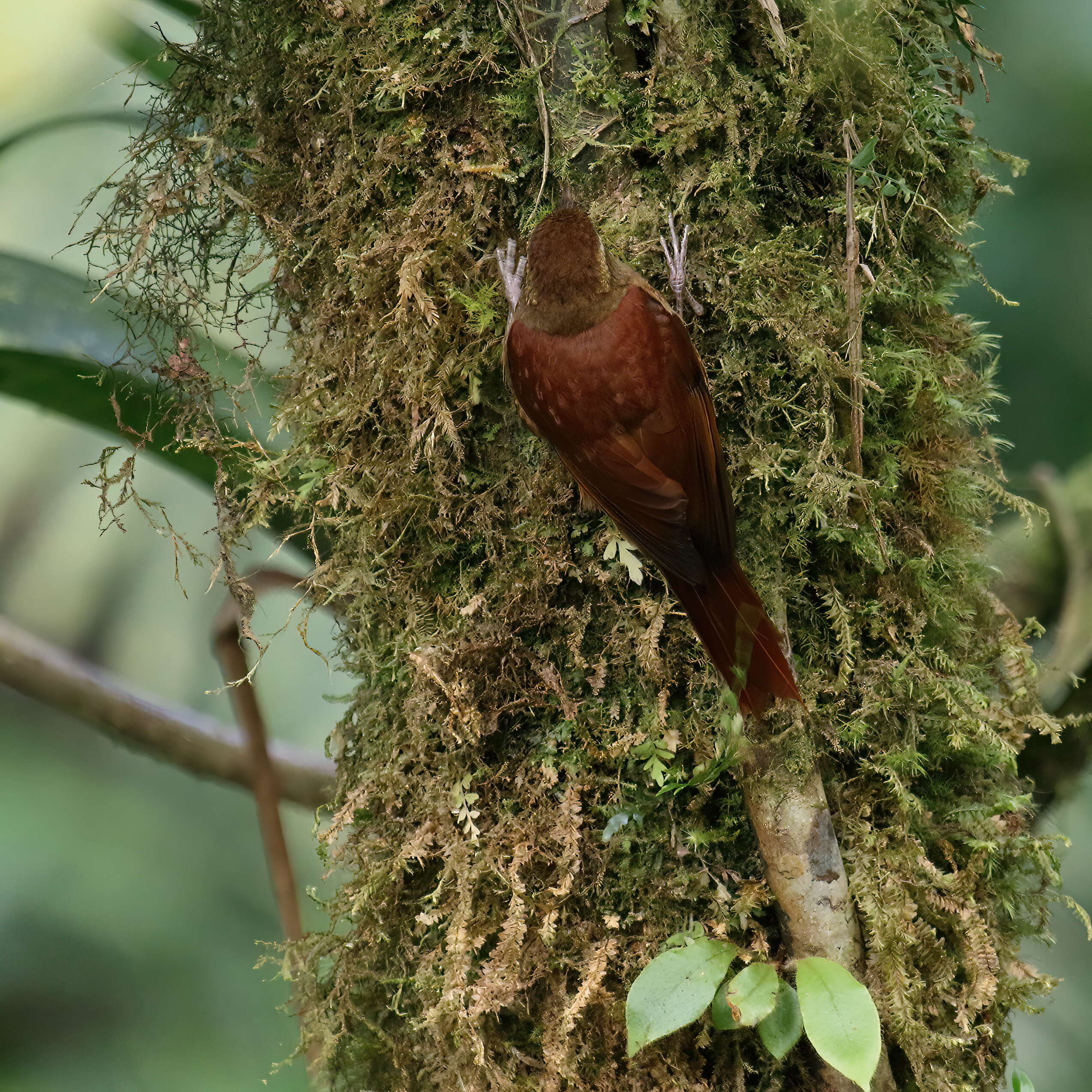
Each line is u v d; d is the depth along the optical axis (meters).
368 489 4.80
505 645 4.57
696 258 4.61
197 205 5.08
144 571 9.08
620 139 4.62
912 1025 4.05
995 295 4.96
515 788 4.54
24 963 8.21
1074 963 6.78
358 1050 4.76
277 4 4.88
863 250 4.64
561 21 4.56
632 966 4.32
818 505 4.39
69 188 8.49
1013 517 6.12
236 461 5.00
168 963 8.31
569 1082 4.24
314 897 4.86
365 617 4.91
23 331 5.23
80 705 6.52
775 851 4.22
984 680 4.83
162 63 6.00
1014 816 4.55
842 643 4.47
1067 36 7.37
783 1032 4.02
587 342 4.35
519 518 4.70
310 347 5.06
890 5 4.64
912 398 4.60
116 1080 7.84
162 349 5.15
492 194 4.73
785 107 4.53
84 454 9.19
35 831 8.58
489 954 4.41
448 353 4.71
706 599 4.27
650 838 4.43
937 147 4.77
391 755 4.67
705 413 4.41
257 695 6.11
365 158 4.77
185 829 8.96
